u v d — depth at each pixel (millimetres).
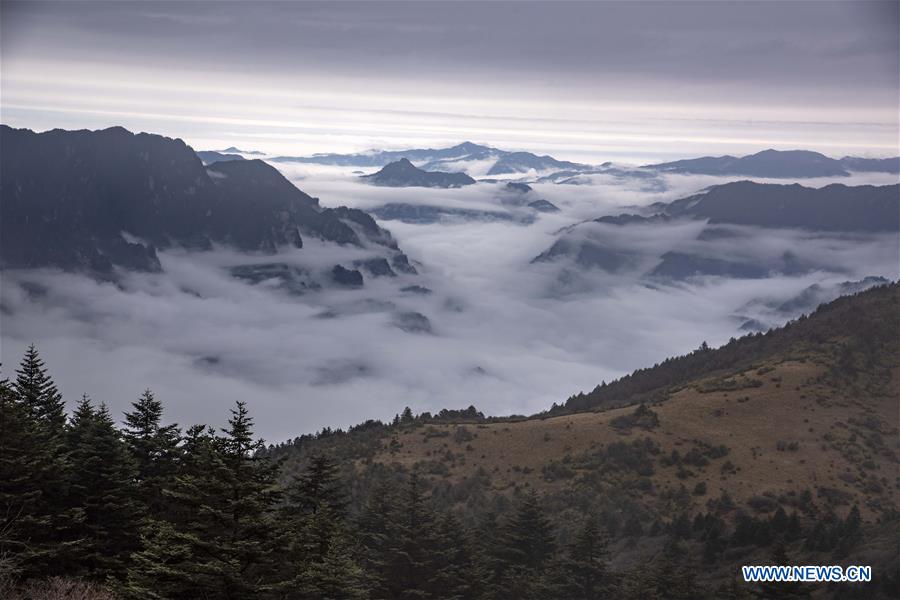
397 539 52875
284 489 30312
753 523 73562
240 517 28328
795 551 67625
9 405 36812
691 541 76438
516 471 106000
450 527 57344
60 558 36156
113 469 39219
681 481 98938
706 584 63438
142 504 39625
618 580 60625
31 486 36188
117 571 37625
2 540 32531
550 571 60031
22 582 34031
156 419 45781
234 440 29047
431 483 101500
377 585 50125
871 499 93562
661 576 58469
